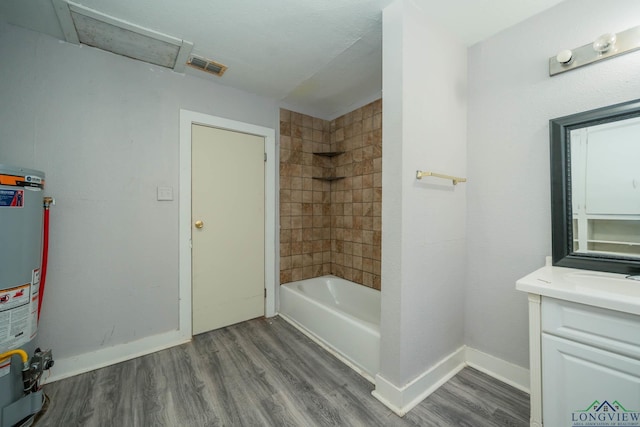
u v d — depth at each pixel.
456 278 1.71
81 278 1.70
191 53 1.83
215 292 2.28
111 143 1.79
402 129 1.34
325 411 1.36
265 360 1.83
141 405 1.41
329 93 2.48
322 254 2.97
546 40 1.44
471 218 1.76
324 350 1.97
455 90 1.67
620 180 1.23
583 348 0.95
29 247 1.29
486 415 1.33
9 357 1.19
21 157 1.53
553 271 1.28
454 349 1.71
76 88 1.68
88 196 1.72
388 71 1.40
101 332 1.77
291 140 2.73
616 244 1.23
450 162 1.64
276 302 2.65
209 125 2.21
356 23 1.54
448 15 1.47
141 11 1.43
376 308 2.41
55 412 1.35
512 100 1.57
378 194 2.48
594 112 1.27
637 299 0.84
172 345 2.03
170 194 2.02
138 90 1.89
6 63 1.49
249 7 1.41
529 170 1.51
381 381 1.46
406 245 1.38
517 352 1.56
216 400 1.44
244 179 2.43
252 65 1.99
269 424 1.28
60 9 1.39
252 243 2.49
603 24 1.26
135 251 1.89
